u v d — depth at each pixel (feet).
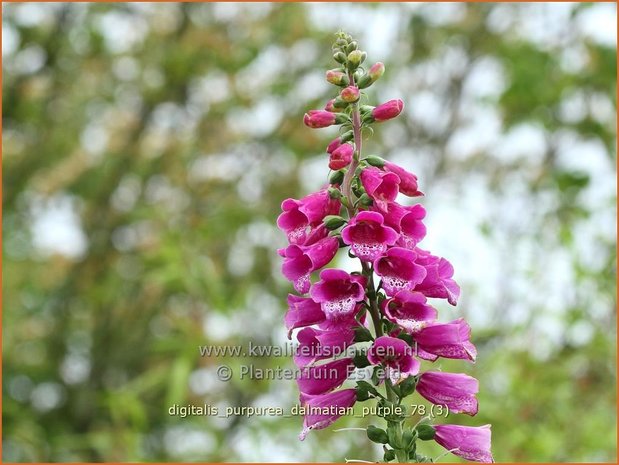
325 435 25.00
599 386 27.53
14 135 35.42
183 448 29.60
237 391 27.14
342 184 10.71
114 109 34.58
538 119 31.55
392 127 32.58
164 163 33.45
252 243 31.86
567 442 24.08
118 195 34.45
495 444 23.57
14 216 35.40
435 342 10.21
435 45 33.06
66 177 34.01
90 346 33.47
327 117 10.85
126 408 27.45
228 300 28.40
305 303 10.42
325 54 32.14
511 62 31.65
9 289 35.09
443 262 10.62
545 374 24.99
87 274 33.91
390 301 10.02
